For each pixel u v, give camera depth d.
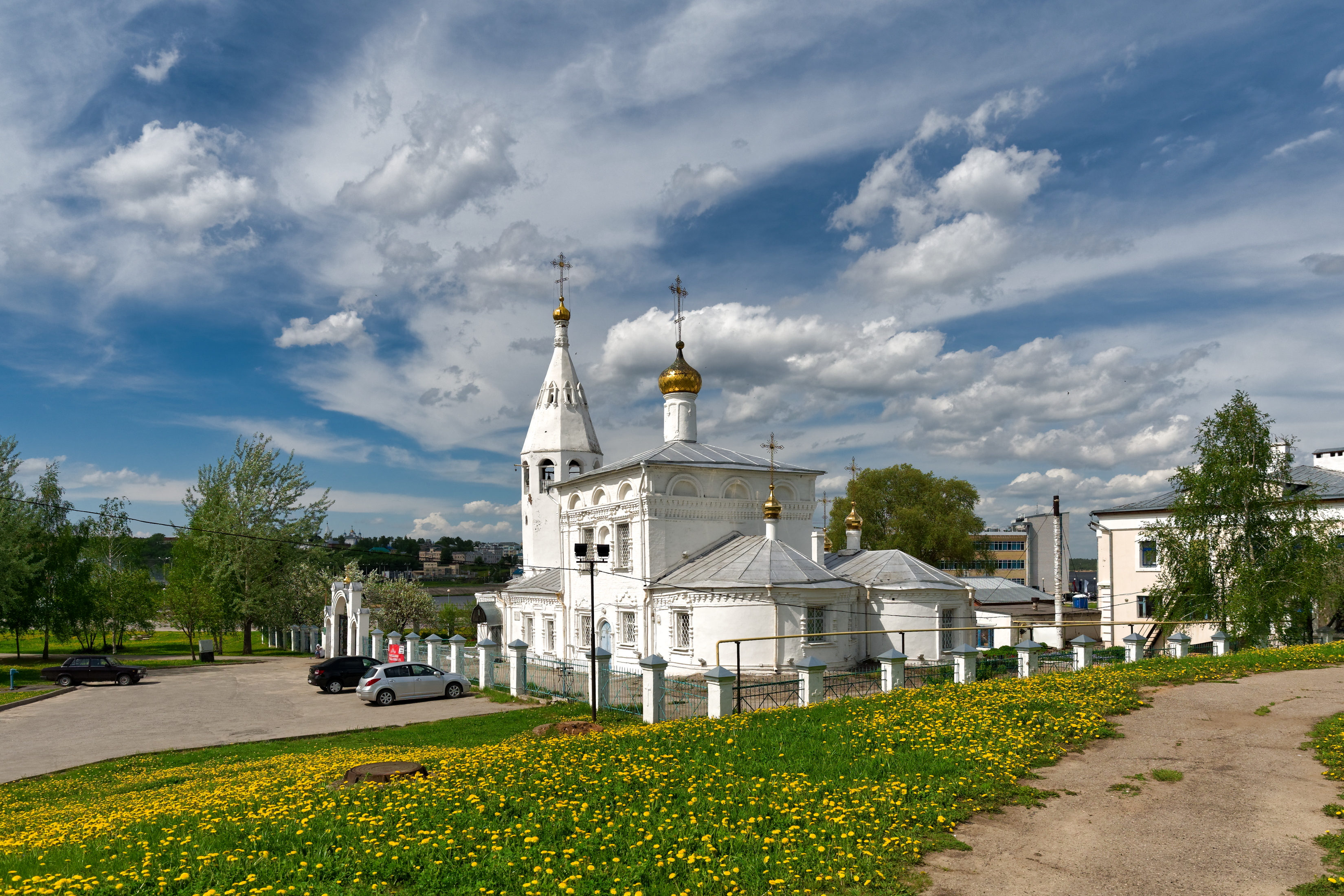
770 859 9.12
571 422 50.22
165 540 79.31
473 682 35.28
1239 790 11.78
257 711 31.00
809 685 20.97
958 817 10.60
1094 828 10.45
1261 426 33.06
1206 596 33.28
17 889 8.81
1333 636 34.31
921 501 77.31
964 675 24.67
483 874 8.88
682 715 24.41
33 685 40.66
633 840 9.76
